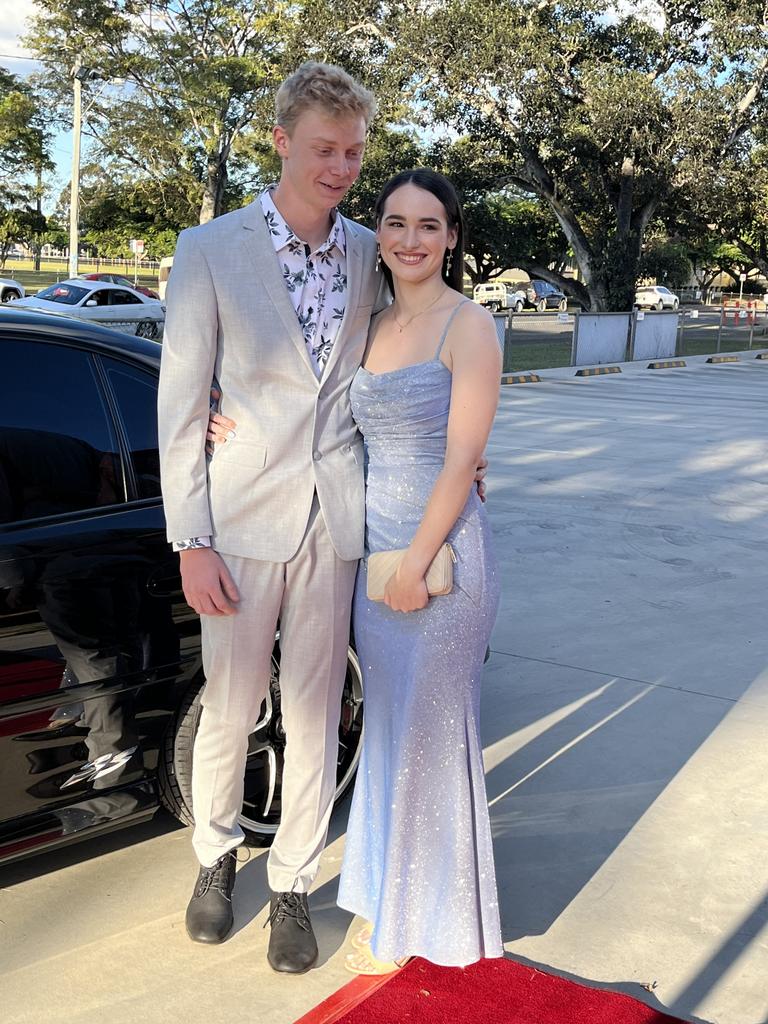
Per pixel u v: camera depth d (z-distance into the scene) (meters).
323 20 28.33
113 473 2.76
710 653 4.83
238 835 2.70
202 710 2.58
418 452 2.39
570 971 2.57
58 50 41.22
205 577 2.38
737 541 6.96
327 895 2.87
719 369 22.64
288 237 2.34
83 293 24.69
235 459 2.38
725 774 3.65
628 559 6.43
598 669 4.59
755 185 28.86
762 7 26.62
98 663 2.65
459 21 26.47
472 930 2.40
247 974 2.51
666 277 55.59
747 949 2.69
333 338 2.41
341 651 2.54
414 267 2.34
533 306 51.50
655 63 28.92
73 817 2.68
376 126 28.59
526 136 28.86
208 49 41.72
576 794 3.48
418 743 2.37
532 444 10.84
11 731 2.51
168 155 42.28
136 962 2.54
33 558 2.53
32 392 2.67
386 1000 2.40
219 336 2.38
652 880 2.99
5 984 2.44
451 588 2.33
